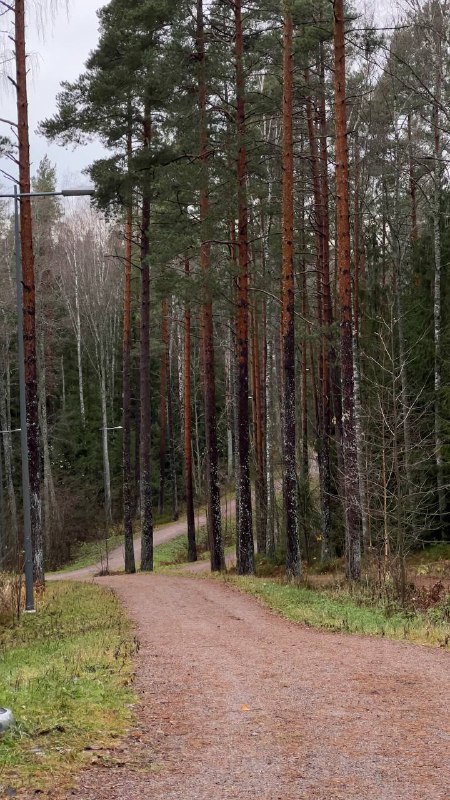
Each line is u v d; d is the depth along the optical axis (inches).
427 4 844.6
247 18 856.9
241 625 557.9
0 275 1991.9
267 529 1246.3
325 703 316.8
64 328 2488.9
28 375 805.9
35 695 316.8
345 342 719.1
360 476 844.6
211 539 1086.4
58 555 1841.8
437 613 583.8
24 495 693.3
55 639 526.3
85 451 2306.8
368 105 1093.1
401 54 916.6
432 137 1054.4
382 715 296.2
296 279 1229.1
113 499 2194.9
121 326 2568.9
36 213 1998.0
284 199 799.7
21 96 781.9
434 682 349.4
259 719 293.7
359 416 898.7
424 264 1016.9
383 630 492.7
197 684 357.1
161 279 968.9
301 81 977.5
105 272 2532.0
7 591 701.3
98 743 257.0
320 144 1034.7
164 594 805.9
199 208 1053.2
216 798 211.6
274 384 1547.7
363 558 858.1
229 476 2240.4
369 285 1073.5
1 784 212.7
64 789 213.8
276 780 226.5
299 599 670.5
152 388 2522.1
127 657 425.1
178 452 2396.7
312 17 790.5
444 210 983.0
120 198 1088.2
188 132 951.0
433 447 940.6
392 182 1226.6
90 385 2522.1
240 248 888.3
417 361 956.0
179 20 906.1
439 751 251.0
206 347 1074.1
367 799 210.8
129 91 1051.3
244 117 882.8
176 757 248.2
